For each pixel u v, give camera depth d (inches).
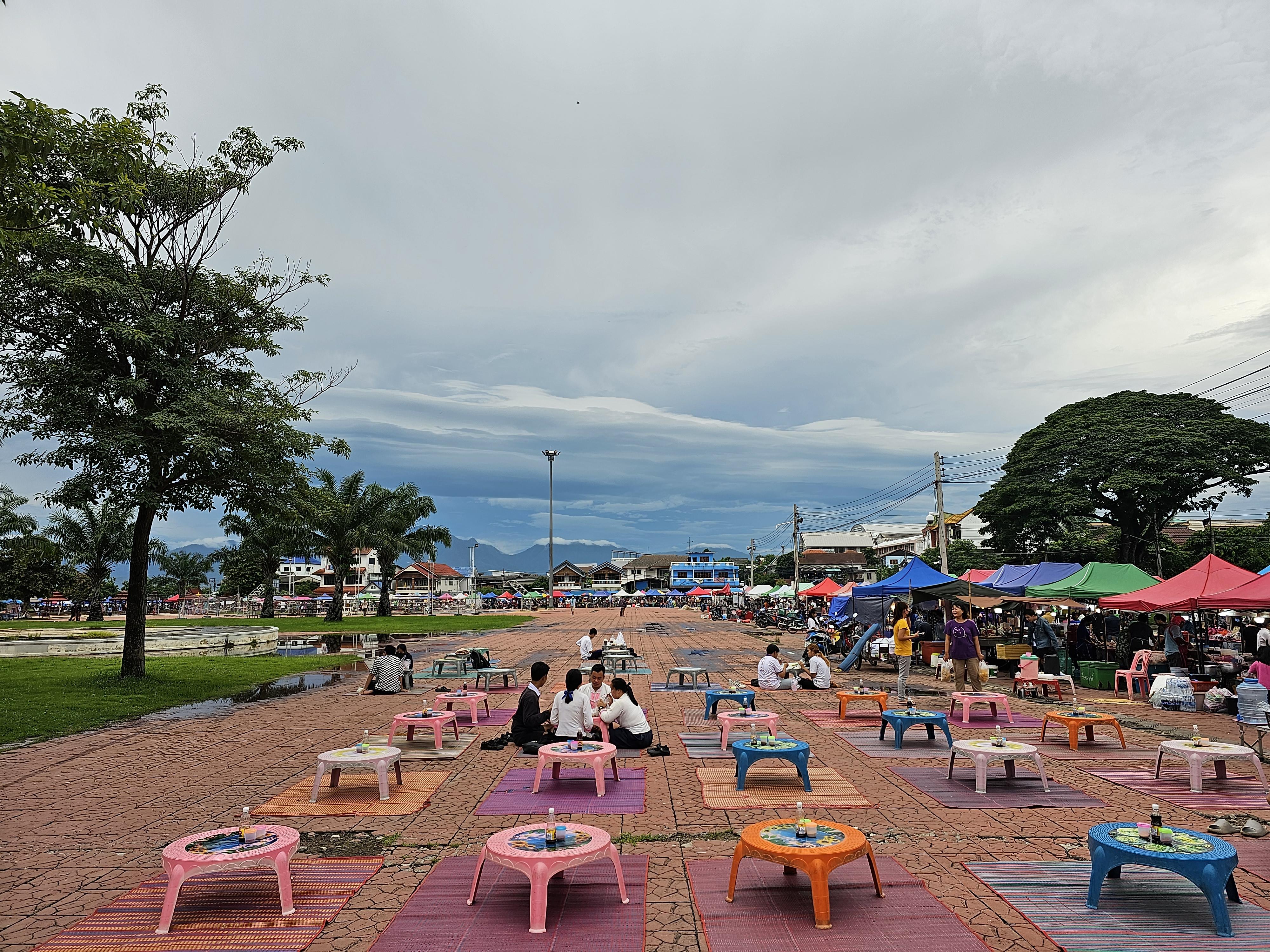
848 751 373.4
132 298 582.2
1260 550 1393.9
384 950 167.5
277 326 693.3
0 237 332.5
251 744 405.4
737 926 177.2
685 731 429.7
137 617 650.2
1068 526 1460.4
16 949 169.6
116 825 262.5
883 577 2832.2
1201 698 518.3
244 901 195.2
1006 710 457.4
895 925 177.0
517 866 180.2
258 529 1792.6
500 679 689.6
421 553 1987.0
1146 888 197.8
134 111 598.2
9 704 527.8
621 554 4813.0
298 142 649.0
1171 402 1445.6
